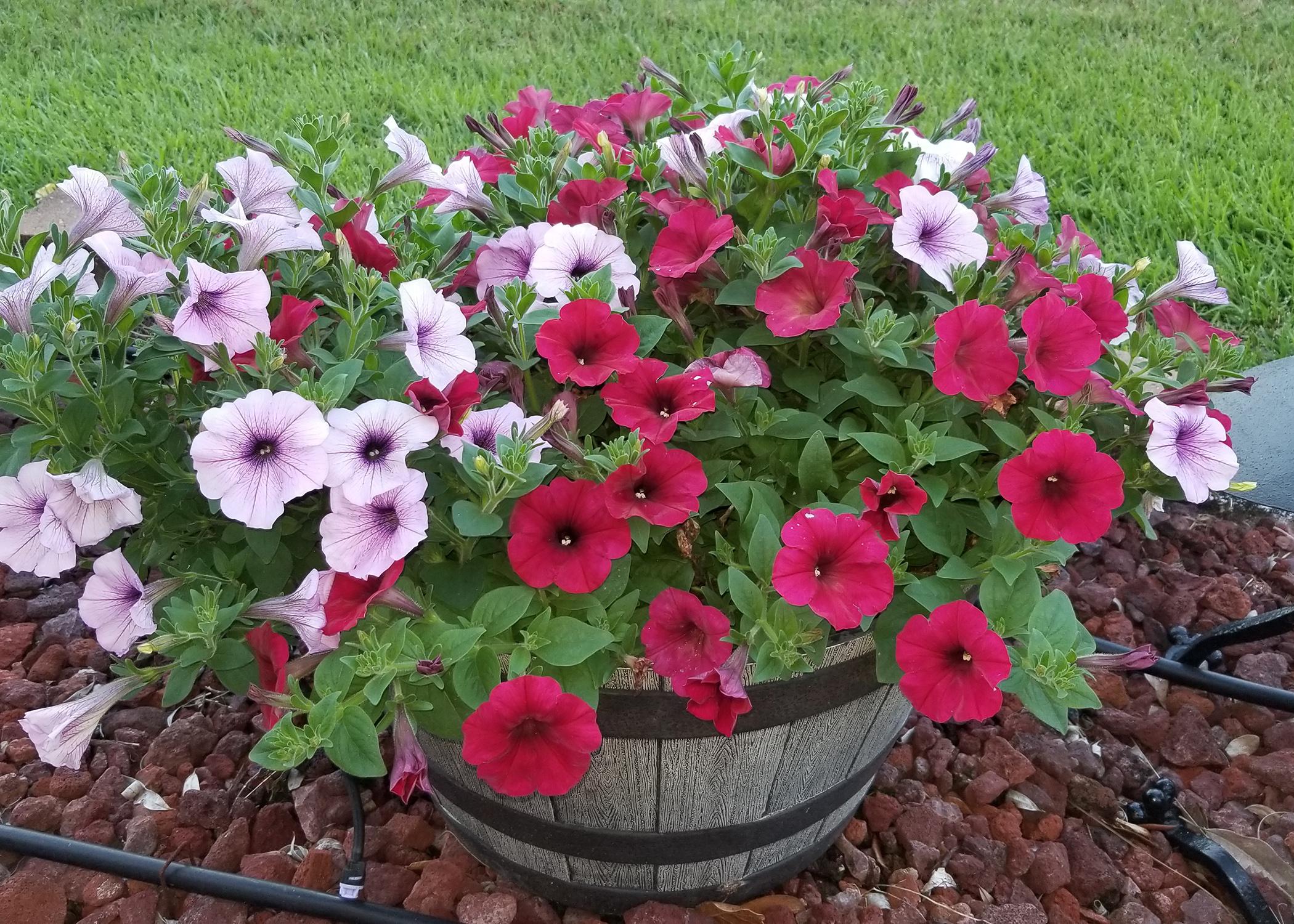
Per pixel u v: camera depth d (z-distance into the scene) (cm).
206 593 144
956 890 208
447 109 479
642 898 188
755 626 140
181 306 144
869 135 182
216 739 233
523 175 182
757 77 475
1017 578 152
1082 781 228
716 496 157
